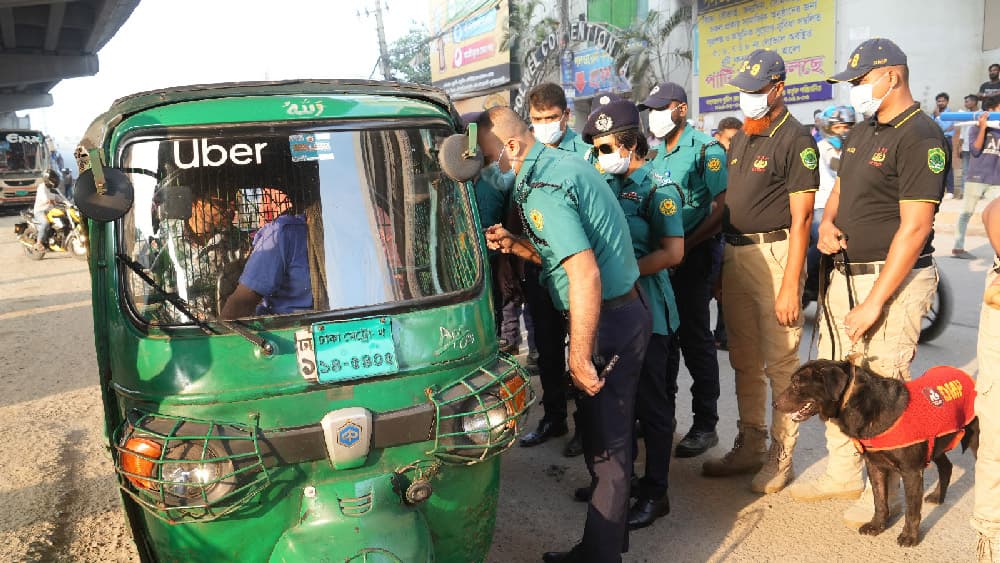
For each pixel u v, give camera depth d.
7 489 4.61
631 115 3.65
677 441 4.95
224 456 2.38
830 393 3.48
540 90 4.38
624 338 3.22
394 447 2.56
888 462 3.53
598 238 3.10
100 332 2.57
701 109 20.89
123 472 2.46
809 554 3.59
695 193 4.68
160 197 2.56
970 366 5.99
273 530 2.53
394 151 2.77
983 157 9.52
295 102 2.72
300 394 2.48
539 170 3.01
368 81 2.93
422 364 2.60
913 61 16.20
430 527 2.73
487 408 2.63
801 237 3.85
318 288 2.59
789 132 3.89
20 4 28.25
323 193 2.66
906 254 3.40
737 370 4.33
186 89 2.74
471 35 35.06
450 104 2.96
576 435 4.82
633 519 3.86
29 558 3.82
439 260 2.77
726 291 4.27
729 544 3.71
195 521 2.47
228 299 2.53
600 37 25.22
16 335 8.57
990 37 15.61
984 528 3.15
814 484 4.08
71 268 13.72
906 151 3.40
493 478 2.93
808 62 17.64
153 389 2.48
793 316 3.94
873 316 3.50
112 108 2.80
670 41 22.33
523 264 4.95
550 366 5.00
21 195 27.11
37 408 6.06
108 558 3.83
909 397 3.45
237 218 2.59
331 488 2.52
